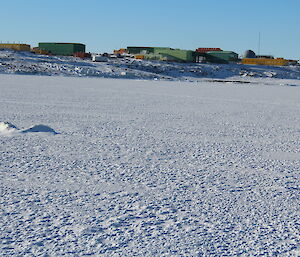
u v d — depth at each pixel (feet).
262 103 97.35
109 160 29.12
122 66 351.87
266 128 50.31
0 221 16.83
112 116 58.29
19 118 51.98
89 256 13.87
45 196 20.34
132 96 105.60
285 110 78.07
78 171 25.62
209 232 16.16
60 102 77.77
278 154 33.42
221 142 38.73
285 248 14.79
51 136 38.65
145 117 58.59
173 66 406.62
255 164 29.30
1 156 29.22
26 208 18.48
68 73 271.28
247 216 18.12
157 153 32.24
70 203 19.35
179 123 52.80
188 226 16.76
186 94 126.11
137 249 14.46
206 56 501.15
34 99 81.82
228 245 14.96
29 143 34.71
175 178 24.57
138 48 504.43
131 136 40.52
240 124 53.83
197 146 36.09
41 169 25.86
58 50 441.68
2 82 147.95
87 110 65.21
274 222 17.42
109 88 142.10
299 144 38.68
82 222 16.94
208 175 25.59
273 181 24.52
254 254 14.24
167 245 14.84
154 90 143.02
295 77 456.45
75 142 35.99
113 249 14.43
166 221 17.29
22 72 248.11
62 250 14.28
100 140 37.52
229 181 24.23
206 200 20.34
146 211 18.49
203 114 66.08
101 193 21.09
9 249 14.29
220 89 178.70
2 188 21.52
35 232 15.80
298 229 16.67
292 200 20.68
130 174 25.23
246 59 533.55
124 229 16.29
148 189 22.06
